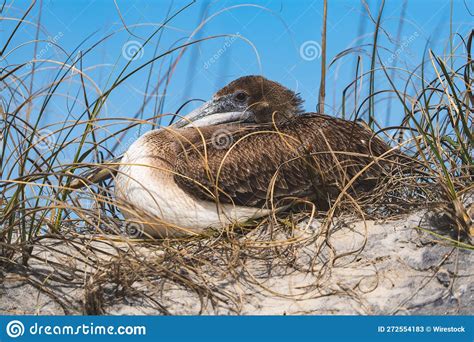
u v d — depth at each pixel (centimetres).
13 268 928
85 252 970
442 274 892
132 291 907
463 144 1066
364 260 945
